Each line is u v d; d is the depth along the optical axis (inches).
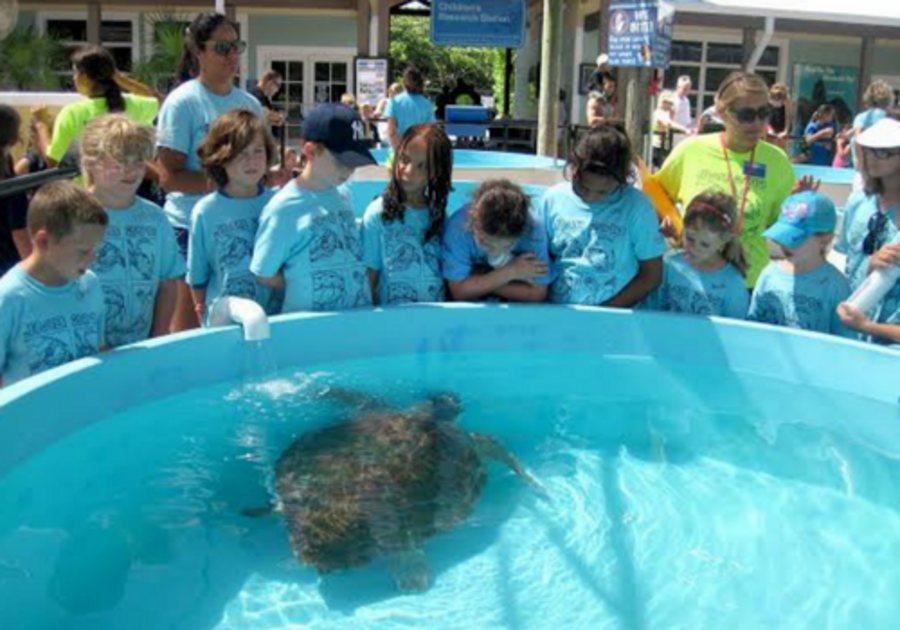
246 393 117.0
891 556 87.7
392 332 129.8
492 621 76.9
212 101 146.2
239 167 124.8
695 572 84.5
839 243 144.8
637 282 134.9
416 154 127.5
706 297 136.2
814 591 81.8
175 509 90.2
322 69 615.8
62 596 75.8
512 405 119.3
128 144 111.0
